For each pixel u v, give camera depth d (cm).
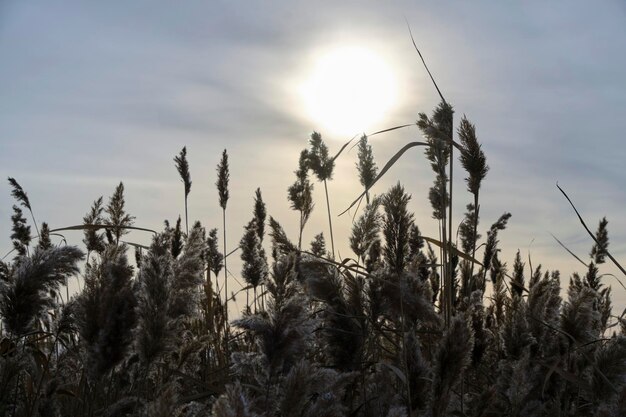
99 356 295
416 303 320
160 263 297
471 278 450
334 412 261
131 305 297
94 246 696
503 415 357
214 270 748
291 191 756
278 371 257
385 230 325
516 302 427
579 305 364
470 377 415
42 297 311
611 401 317
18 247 834
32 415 319
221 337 540
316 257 342
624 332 418
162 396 209
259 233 874
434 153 405
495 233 578
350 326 322
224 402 191
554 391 368
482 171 392
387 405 311
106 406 325
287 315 254
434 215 459
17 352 334
